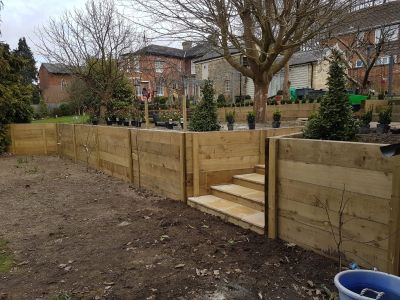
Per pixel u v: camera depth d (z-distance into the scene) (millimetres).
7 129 12602
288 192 3607
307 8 6238
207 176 5500
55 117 26906
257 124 8828
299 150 3430
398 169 2568
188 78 24969
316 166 3264
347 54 16672
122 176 7770
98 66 13055
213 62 29422
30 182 7793
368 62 17891
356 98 12484
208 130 6199
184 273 3168
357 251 2953
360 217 2904
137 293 2846
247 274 3104
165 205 5465
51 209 5566
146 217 4887
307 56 25906
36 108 30203
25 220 5012
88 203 5867
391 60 18469
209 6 6512
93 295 2838
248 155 5801
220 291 2844
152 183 6465
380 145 2719
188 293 2826
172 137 5652
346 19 6531
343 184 3025
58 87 34875
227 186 5473
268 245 3666
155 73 22156
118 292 2871
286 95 20812
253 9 6660
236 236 4016
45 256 3686
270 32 7305
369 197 2816
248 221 4191
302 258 3312
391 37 17172
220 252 3588
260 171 5746
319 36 7641
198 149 5359
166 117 12492
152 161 6391
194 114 6422
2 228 4672
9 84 12828
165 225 4500
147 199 5984
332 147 3096
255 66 8586
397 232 2621
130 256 3592
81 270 3312
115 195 6395
